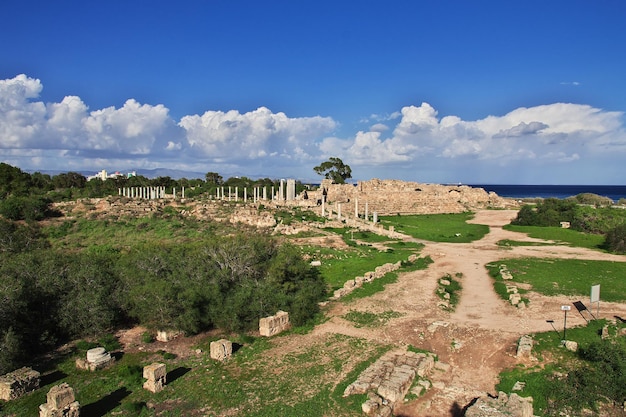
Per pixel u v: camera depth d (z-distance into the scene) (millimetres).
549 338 28156
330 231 73812
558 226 85125
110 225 77375
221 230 73500
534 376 23516
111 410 21031
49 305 30875
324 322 32625
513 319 32219
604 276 44094
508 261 52344
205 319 31641
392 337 29422
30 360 27219
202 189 146250
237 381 23656
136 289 32625
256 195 123750
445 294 38156
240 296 32938
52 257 36188
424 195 126500
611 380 22047
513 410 18688
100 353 26406
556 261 52000
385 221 93812
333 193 123562
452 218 102625
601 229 80000
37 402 21844
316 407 20562
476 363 25641
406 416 20203
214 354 26828
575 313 33000
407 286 41406
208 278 36812
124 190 133875
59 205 88562
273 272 38219
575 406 20938
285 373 24438
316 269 48062
